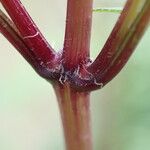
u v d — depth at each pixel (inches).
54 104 8.9
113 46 2.6
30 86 8.8
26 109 8.8
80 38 2.8
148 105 7.3
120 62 2.6
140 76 7.3
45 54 2.8
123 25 2.5
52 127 8.8
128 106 7.4
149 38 6.8
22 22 2.8
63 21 8.2
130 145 7.2
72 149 3.1
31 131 8.7
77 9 2.7
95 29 7.6
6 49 8.9
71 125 3.1
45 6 8.2
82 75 2.8
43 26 8.2
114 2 4.4
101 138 7.7
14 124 8.7
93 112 7.9
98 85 2.8
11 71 8.8
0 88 8.7
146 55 7.0
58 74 2.8
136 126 7.3
